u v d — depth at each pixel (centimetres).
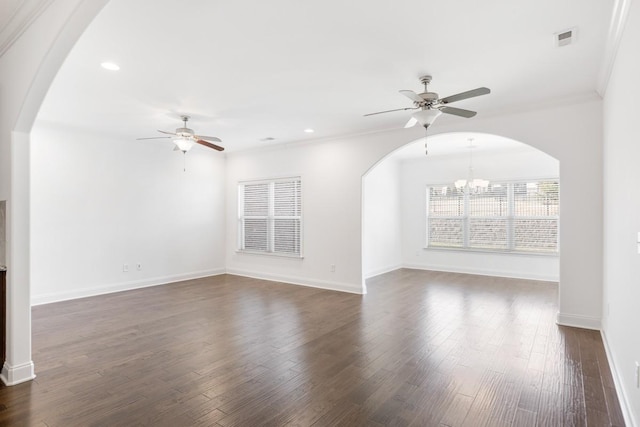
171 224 679
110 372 294
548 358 321
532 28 259
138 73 336
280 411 237
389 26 256
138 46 283
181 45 282
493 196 754
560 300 418
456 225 800
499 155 741
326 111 460
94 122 510
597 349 341
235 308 494
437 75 343
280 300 540
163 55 299
